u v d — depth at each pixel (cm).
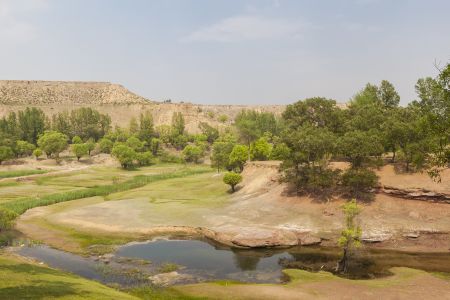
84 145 15812
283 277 3766
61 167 14338
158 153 17550
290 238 4947
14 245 4906
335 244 4891
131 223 5928
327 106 7869
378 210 5569
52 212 6838
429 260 4306
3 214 5447
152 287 3447
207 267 4094
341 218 5506
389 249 4719
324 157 6438
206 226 5572
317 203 6041
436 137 2417
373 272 3906
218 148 11512
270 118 17800
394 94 8688
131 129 19888
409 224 5138
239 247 4838
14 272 3030
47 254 4559
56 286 2745
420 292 3231
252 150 10012
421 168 5969
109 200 8000
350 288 3328
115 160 15738
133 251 4709
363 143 5800
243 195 7325
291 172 6700
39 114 18675
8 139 15562
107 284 3528
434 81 2267
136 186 9962
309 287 3356
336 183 6262
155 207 6944
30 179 11006
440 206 5372
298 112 8231
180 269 4022
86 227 5784
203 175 11356
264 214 5988
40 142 15300
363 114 7231
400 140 6200
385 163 6594
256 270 3997
